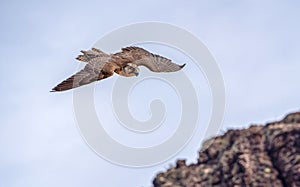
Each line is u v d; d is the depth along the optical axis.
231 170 56.88
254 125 58.53
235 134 59.94
